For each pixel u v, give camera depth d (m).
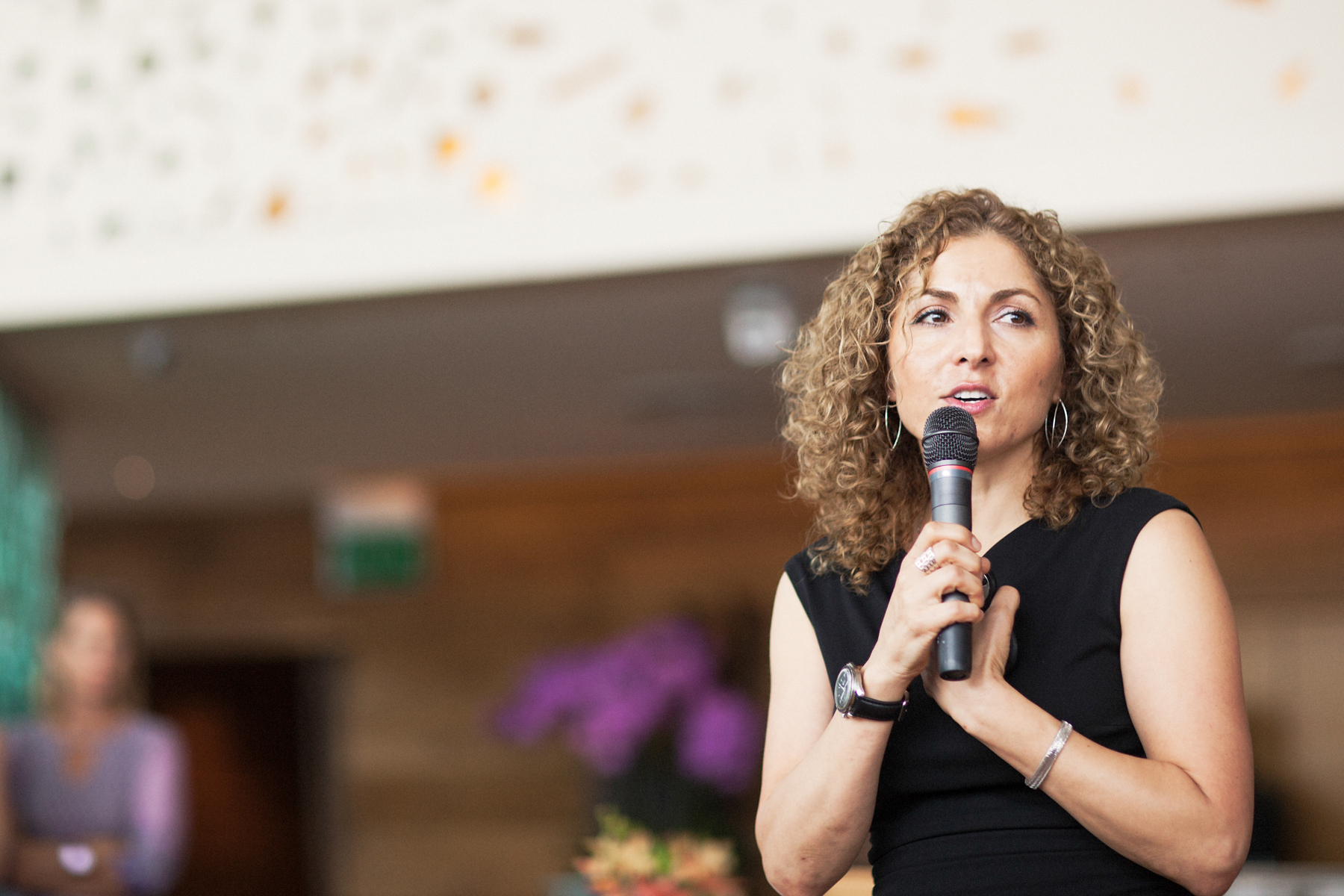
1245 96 4.34
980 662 1.59
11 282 5.34
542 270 4.89
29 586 6.61
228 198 5.20
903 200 4.58
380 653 9.69
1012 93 4.52
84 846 4.50
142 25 5.34
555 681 5.18
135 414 7.15
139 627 4.81
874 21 4.66
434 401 7.14
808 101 4.70
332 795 9.77
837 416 1.90
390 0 5.11
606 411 7.52
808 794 1.66
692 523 9.31
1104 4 4.46
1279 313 5.72
